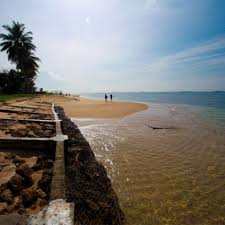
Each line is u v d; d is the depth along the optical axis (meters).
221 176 6.28
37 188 3.33
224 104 42.44
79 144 6.12
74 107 26.58
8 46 43.38
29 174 3.77
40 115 12.08
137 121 16.80
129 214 4.27
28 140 5.41
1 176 3.63
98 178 4.18
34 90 53.47
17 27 43.16
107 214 3.05
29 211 2.72
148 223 4.03
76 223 2.38
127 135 11.66
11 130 6.87
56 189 3.04
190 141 10.52
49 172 3.80
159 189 5.38
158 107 33.31
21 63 43.66
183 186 5.58
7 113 11.82
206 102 51.31
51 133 7.14
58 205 2.56
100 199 3.35
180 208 4.55
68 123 9.95
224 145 9.81
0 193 3.00
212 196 5.10
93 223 2.71
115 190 5.27
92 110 23.42
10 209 2.68
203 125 15.39
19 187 3.24
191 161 7.57
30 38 44.69
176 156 8.09
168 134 12.12
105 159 7.59
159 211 4.42
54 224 2.18
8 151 5.13
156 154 8.29
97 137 11.09
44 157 4.87
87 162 4.93
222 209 4.57
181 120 17.92
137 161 7.43
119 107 27.98
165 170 6.65
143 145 9.59
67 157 4.86
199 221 4.15
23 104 18.80
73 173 3.88
